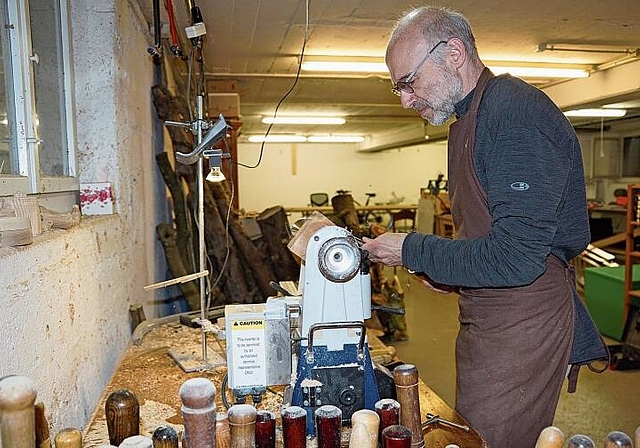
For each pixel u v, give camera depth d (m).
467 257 1.17
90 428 1.11
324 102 6.57
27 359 1.00
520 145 1.15
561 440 0.84
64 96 1.80
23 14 1.33
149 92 2.79
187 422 0.75
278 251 3.55
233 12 3.03
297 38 3.62
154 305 2.73
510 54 4.26
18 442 0.67
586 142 10.17
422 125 8.99
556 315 1.29
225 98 4.62
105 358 1.68
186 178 2.85
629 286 4.39
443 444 1.04
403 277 7.55
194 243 2.82
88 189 1.87
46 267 1.12
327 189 13.13
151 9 2.54
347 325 1.07
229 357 1.09
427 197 10.45
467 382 1.32
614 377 3.80
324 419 0.88
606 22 3.37
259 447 0.87
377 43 3.76
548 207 1.12
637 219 4.42
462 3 2.97
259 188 12.84
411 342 4.73
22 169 1.34
